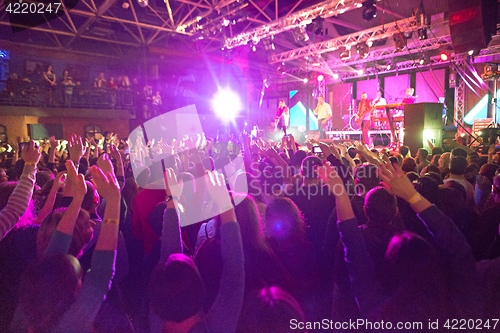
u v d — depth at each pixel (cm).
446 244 123
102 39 1582
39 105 1412
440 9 1297
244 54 1825
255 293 130
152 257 208
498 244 159
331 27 1630
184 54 1800
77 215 128
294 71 1945
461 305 123
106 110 1584
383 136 1273
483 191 256
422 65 1477
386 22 1488
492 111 1352
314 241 208
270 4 1314
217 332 112
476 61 1402
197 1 1268
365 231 145
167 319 104
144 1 1094
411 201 127
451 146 834
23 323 113
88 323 105
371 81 1755
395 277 120
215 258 147
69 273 105
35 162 158
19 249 147
